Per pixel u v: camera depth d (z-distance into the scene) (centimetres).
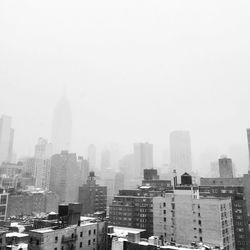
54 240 7488
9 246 8075
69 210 8456
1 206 17950
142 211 15500
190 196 11888
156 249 8062
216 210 11075
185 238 11650
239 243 13238
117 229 12625
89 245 8562
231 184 18962
